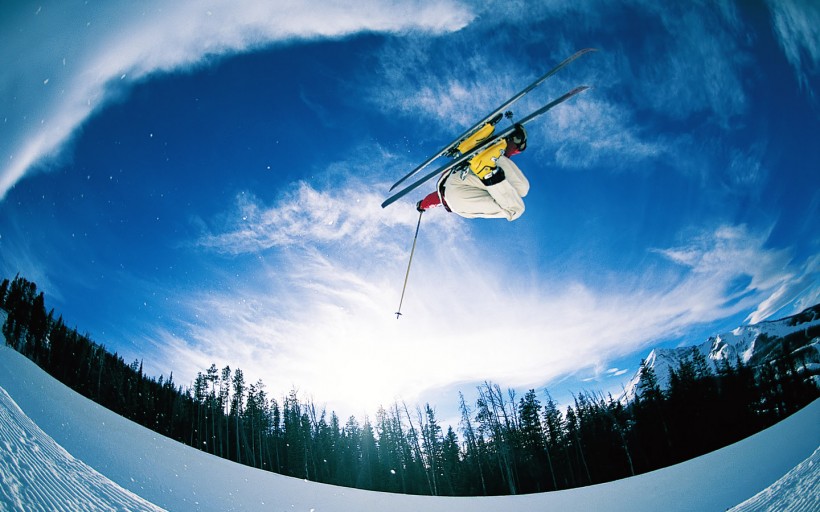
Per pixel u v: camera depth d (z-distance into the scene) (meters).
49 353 27.09
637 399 33.31
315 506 15.28
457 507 18.16
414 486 36.41
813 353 38.41
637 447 31.27
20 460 4.27
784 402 30.91
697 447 28.83
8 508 3.06
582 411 34.31
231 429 38.84
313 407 41.53
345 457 40.50
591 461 32.53
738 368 32.28
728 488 14.63
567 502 18.08
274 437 40.12
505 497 20.00
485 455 36.09
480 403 36.84
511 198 4.02
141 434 16.39
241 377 41.06
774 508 4.96
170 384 36.81
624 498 16.88
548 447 34.81
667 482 17.59
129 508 5.18
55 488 4.18
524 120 4.05
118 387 31.89
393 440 40.75
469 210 4.25
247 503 13.04
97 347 30.94
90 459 11.74
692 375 32.00
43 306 26.92
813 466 5.73
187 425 35.81
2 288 25.05
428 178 4.26
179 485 12.58
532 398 36.31
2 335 23.73
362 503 17.03
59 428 12.91
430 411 39.09
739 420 29.03
